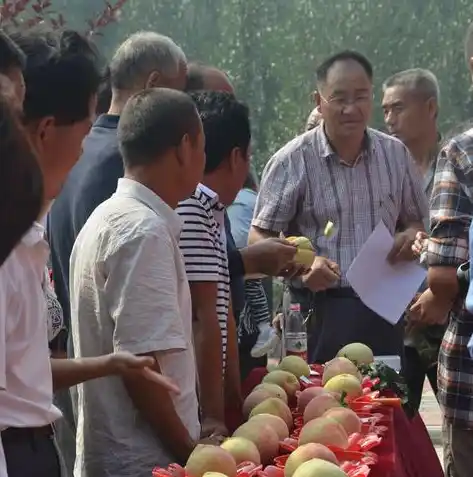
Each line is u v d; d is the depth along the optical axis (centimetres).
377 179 490
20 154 140
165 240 264
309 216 491
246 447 261
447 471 397
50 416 226
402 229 507
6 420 218
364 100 484
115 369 249
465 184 368
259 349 434
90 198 352
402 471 280
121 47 407
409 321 497
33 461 238
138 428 271
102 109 434
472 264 305
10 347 219
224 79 494
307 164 489
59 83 240
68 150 246
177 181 277
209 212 304
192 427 271
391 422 305
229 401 341
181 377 268
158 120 272
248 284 466
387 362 425
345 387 328
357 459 261
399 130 609
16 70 218
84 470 277
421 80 605
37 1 537
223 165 322
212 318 296
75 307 278
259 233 494
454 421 380
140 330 258
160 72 399
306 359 432
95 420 274
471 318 376
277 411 300
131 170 277
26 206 141
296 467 247
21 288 219
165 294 260
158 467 262
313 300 473
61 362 247
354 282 441
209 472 240
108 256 263
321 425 271
